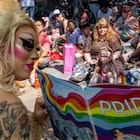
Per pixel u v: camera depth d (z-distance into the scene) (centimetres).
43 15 1132
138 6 1140
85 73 574
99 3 1038
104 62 494
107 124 120
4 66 121
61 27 862
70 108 131
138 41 648
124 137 120
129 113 114
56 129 153
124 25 826
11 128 117
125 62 562
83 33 690
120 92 112
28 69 126
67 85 127
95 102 118
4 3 123
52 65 680
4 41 119
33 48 127
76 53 639
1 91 120
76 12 971
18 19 121
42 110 155
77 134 134
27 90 542
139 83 485
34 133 152
